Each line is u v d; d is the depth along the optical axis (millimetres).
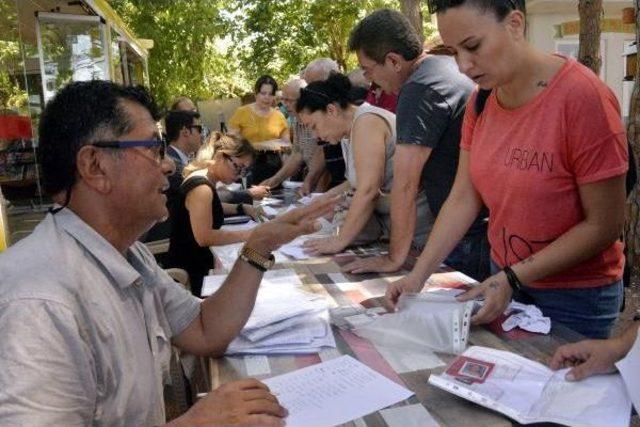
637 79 4148
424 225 2543
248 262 1595
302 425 1165
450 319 1461
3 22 5320
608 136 1542
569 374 1234
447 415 1170
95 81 1243
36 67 6070
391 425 1146
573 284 1714
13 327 980
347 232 2492
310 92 2885
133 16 11898
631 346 1245
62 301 1030
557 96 1588
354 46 2469
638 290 3984
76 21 6344
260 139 6465
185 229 3363
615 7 9273
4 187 4590
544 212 1691
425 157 2229
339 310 1771
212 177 3426
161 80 12664
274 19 11273
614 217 1604
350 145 2832
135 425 1219
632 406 1160
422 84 2246
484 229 2355
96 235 1196
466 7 1508
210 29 12156
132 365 1197
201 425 1146
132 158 1208
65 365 1006
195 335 1571
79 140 1180
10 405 932
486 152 1799
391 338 1520
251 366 1471
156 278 1534
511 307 1660
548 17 9445
